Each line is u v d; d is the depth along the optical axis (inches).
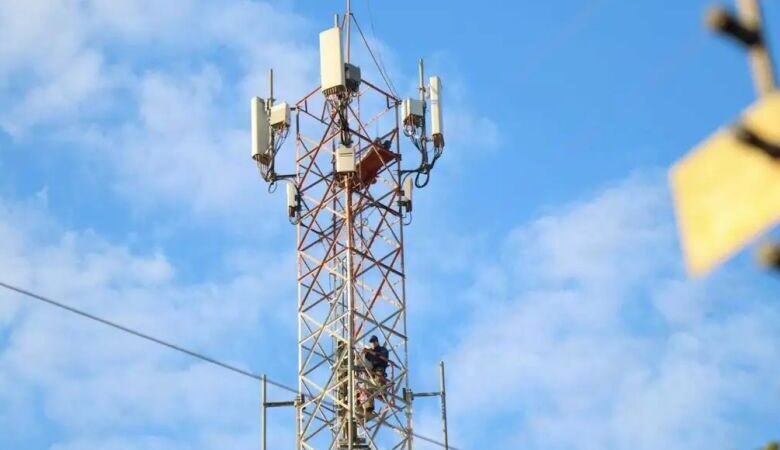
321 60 1785.2
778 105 445.7
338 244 1759.4
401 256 1760.6
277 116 1820.9
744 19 450.6
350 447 1644.9
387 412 1678.2
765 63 447.8
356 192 1776.6
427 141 1802.4
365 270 1742.1
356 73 1801.2
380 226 1769.2
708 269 457.4
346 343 1696.6
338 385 1692.9
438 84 1825.8
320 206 1779.0
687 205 463.2
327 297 1740.9
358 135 1800.0
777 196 447.8
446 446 1675.7
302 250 1771.7
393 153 1800.0
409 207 1785.2
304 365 1712.6
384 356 1700.3
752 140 446.9
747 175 453.1
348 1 1838.1
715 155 458.9
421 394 1699.1
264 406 1692.9
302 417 1691.7
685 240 462.9
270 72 1863.9
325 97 1782.7
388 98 1829.5
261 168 1814.7
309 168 1802.4
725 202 456.4
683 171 465.1
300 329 1731.1
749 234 451.2
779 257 438.9
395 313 1726.1
